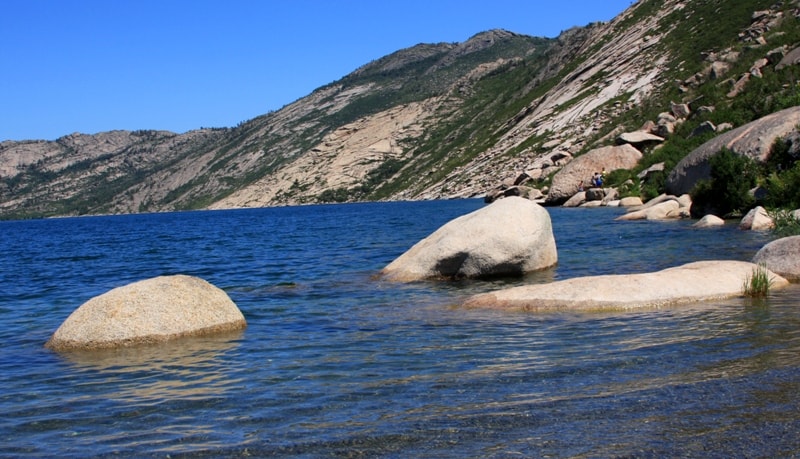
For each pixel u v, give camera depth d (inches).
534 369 311.3
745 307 429.7
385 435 233.3
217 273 883.4
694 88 2536.9
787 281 503.8
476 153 4323.3
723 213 1131.9
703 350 323.3
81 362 389.7
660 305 453.7
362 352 373.1
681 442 210.1
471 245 659.4
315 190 6983.3
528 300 478.0
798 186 971.9
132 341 428.5
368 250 1087.0
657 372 290.4
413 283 656.4
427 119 7682.1
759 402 240.5
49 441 251.9
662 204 1264.8
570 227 1200.8
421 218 2116.1
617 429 224.5
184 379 336.2
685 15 3565.5
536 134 3444.9
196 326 447.5
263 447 230.2
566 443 215.6
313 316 504.1
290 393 297.0
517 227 666.2
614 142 2337.6
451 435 229.5
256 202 7539.4
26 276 982.4
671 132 2132.1
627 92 3073.3
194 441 241.4
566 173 2121.1
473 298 514.6
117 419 275.7
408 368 329.7
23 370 375.2
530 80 5994.1
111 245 1721.2
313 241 1385.3
